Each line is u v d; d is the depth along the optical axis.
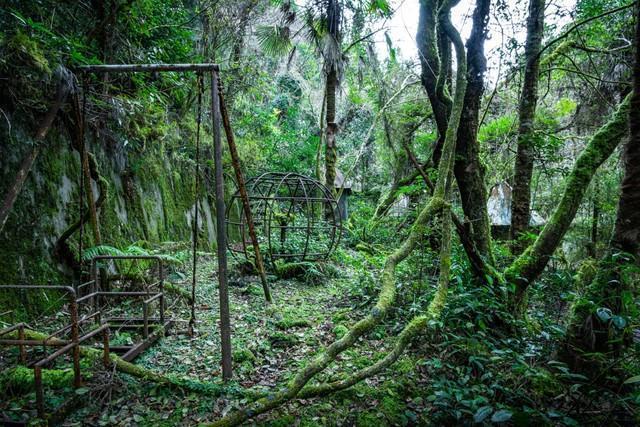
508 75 5.45
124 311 4.33
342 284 6.45
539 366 3.34
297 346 3.91
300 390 2.79
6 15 3.88
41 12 4.56
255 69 10.25
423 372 3.37
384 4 7.08
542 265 4.14
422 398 3.03
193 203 8.77
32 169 4.21
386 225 9.60
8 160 3.89
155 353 3.50
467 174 4.31
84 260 4.41
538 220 9.46
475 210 4.37
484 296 3.93
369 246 8.82
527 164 5.16
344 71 10.01
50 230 4.29
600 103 8.17
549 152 5.86
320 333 4.23
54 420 2.39
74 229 4.25
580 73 5.64
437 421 2.76
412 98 11.59
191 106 9.10
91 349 3.08
